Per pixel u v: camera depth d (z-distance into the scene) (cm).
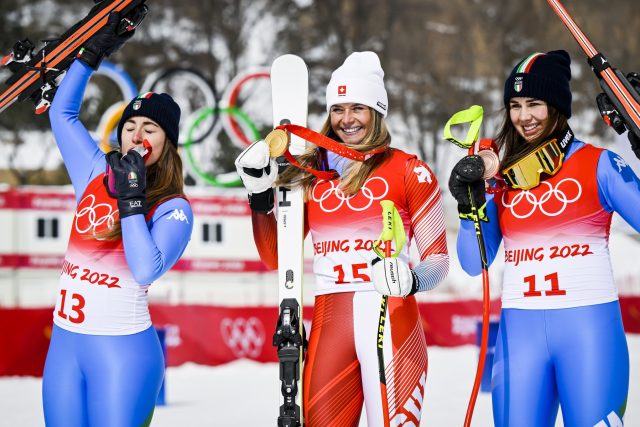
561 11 1389
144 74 10862
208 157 9862
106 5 1451
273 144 1340
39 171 10569
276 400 3016
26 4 11169
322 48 11512
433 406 2745
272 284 6328
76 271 1327
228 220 6275
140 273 1271
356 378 1349
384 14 11531
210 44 11162
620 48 11906
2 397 3095
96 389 1284
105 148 5569
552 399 1334
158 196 1350
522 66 1382
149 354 1315
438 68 11569
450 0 11731
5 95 1470
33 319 3875
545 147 1362
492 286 7050
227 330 4381
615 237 8169
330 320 1357
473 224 1391
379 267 1252
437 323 5028
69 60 1461
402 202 1382
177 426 2441
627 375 1315
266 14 11600
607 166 1330
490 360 3094
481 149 1371
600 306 1318
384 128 1430
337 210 1382
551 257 1342
